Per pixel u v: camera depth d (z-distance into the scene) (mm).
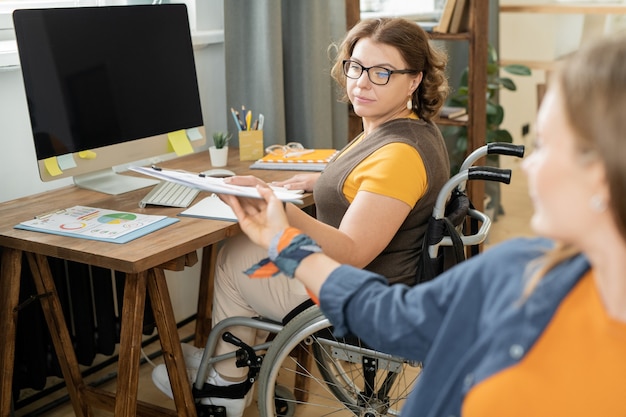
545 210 861
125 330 1941
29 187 2441
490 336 916
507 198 4766
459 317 959
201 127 2576
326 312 1074
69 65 2162
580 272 892
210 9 2961
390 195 1818
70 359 2275
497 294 934
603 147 794
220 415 2215
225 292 2184
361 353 1971
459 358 960
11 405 2346
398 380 2213
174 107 2475
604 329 874
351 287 1059
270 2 2760
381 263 1932
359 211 1812
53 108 2127
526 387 896
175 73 2473
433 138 1962
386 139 1902
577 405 894
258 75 2848
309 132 3004
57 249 1862
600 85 802
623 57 803
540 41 4902
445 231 1838
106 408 2266
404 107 2006
